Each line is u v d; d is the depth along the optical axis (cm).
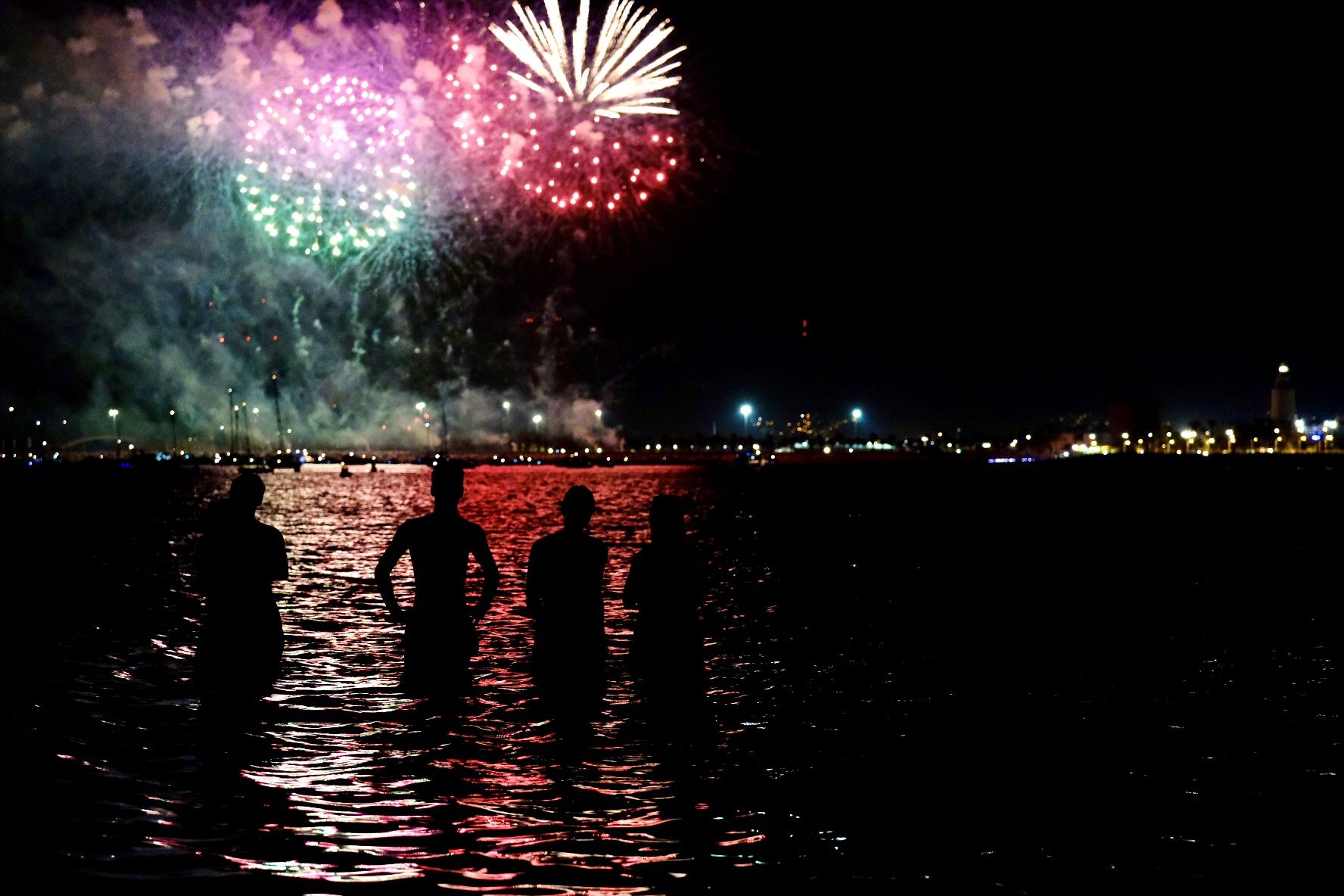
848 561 2514
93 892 539
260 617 966
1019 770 807
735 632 1462
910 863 615
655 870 596
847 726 936
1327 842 659
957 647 1344
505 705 973
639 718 930
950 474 14600
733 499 6284
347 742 845
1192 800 738
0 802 672
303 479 10288
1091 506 5503
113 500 5425
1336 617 1609
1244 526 3891
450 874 582
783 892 571
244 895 544
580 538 930
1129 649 1331
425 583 947
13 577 1983
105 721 897
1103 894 579
